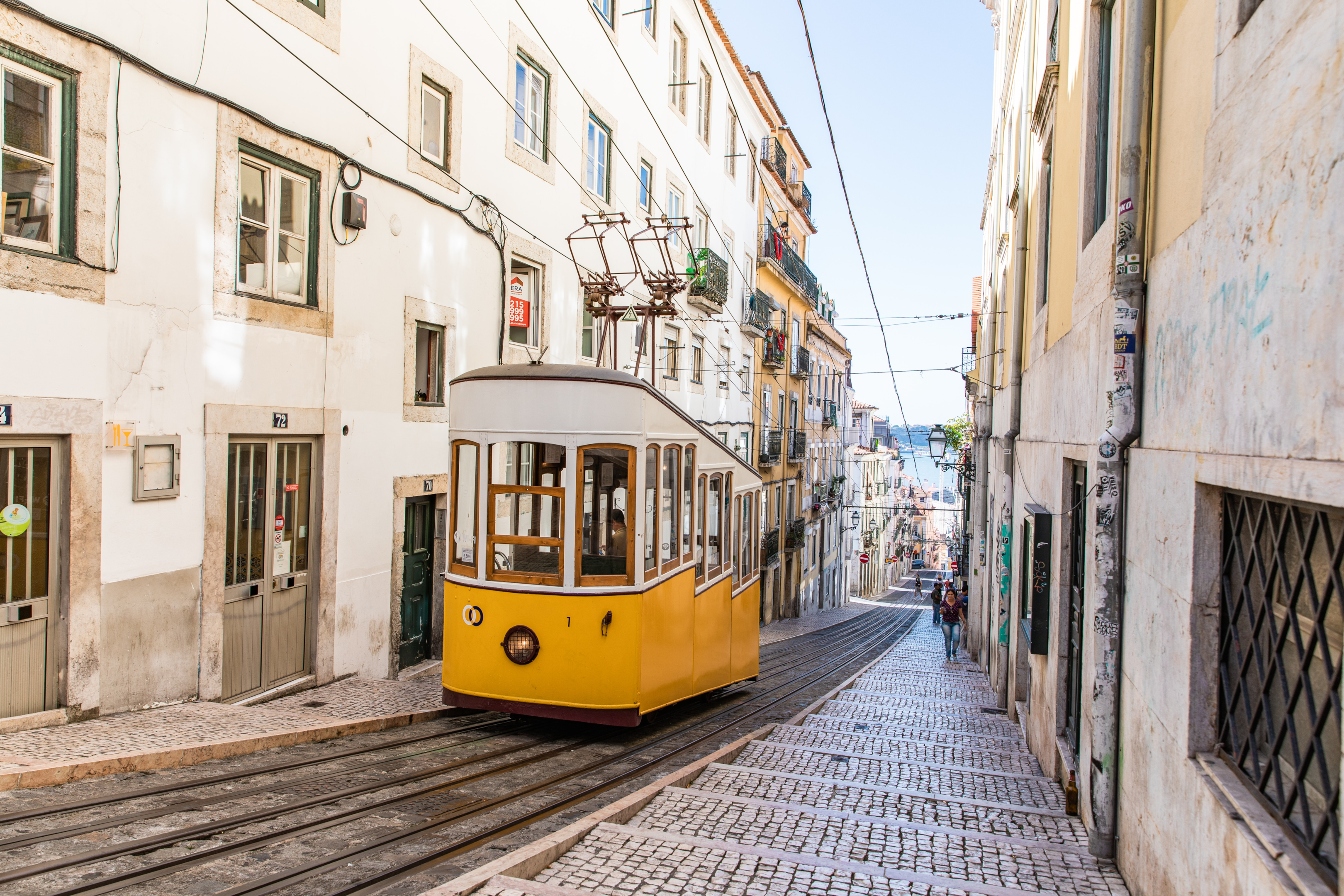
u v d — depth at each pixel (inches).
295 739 236.8
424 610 402.6
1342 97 88.1
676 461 297.6
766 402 1068.5
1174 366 149.7
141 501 245.9
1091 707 198.5
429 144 393.1
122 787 183.5
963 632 860.0
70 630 225.8
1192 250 141.3
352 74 334.3
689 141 765.3
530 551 267.1
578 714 259.8
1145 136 171.9
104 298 234.1
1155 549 153.6
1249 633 119.8
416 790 203.3
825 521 1451.8
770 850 166.1
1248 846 103.7
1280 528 107.7
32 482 219.6
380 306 354.9
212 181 269.4
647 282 416.5
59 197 225.1
